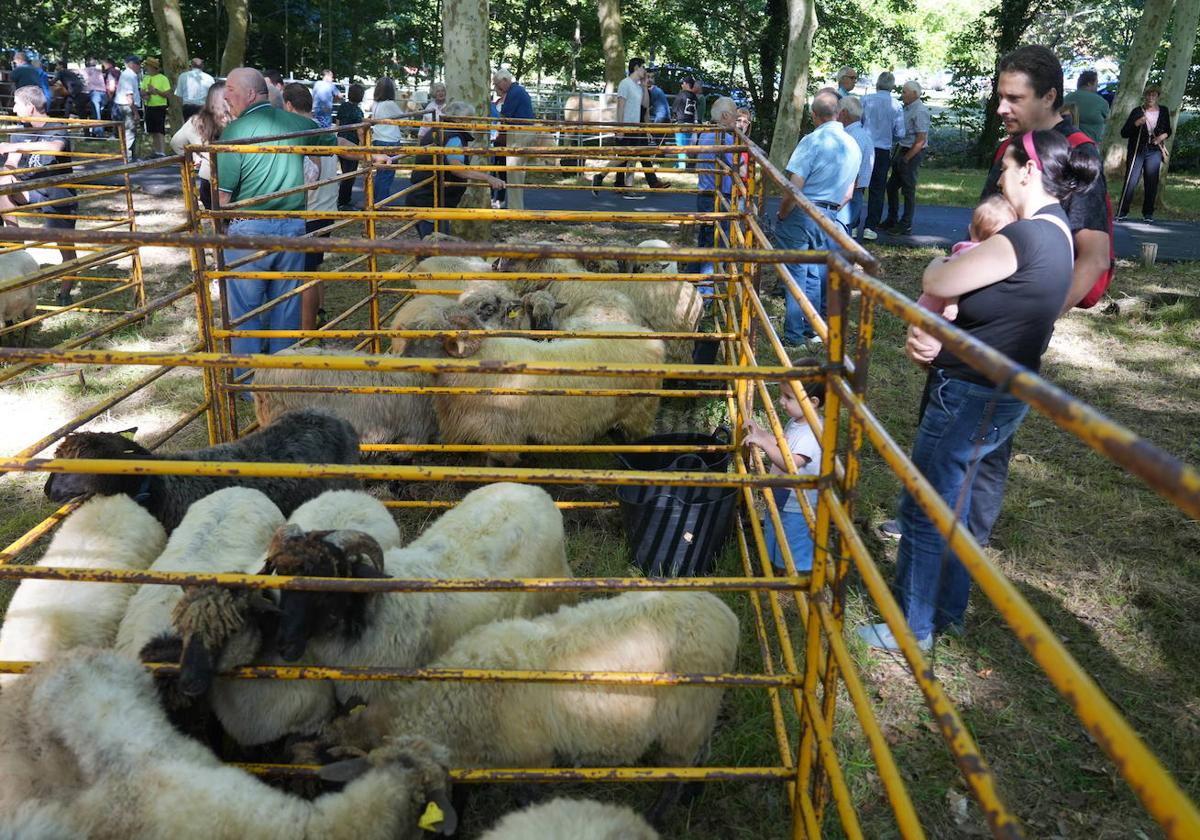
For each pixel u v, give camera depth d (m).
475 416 5.63
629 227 14.33
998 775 3.61
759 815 3.41
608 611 3.38
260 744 3.34
